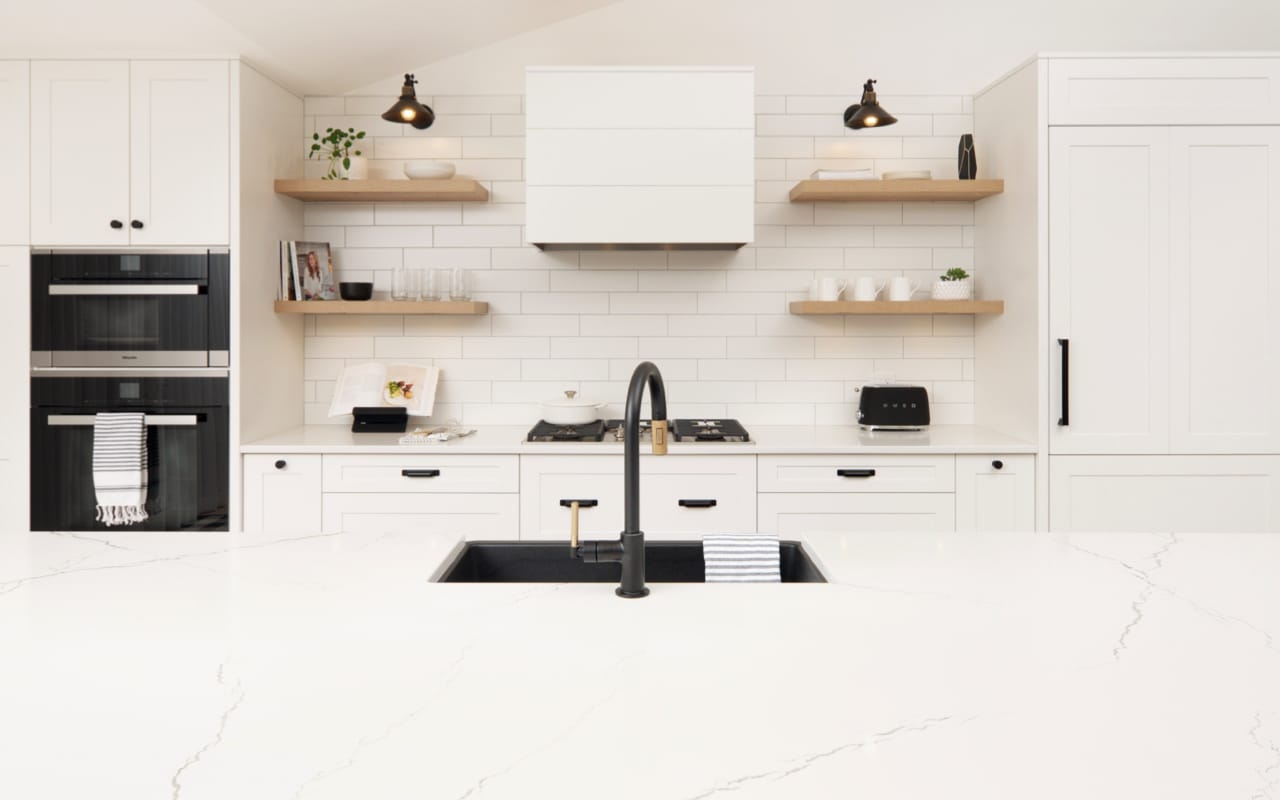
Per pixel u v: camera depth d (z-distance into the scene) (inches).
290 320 165.2
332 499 146.1
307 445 146.0
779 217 170.7
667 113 148.1
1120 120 142.1
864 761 39.3
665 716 43.6
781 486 145.6
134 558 74.3
